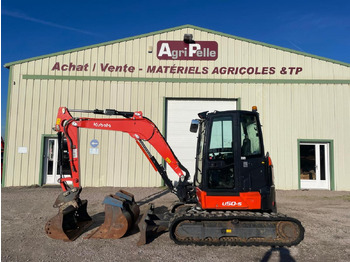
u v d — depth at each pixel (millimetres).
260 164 5348
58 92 11930
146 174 11742
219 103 12102
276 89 11906
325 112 11758
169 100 12148
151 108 11969
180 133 12062
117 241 5277
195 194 6246
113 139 11805
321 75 11883
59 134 6039
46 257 4562
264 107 11875
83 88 11977
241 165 5293
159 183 11719
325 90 11836
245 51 12062
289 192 11016
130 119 6156
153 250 4859
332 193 10844
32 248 4930
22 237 5496
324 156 11844
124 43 12125
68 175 11977
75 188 5789
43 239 5379
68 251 4801
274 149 11695
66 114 5965
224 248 4961
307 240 5395
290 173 11594
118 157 11766
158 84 12031
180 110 12125
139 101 11977
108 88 11984
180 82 12031
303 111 11797
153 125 6172
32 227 6172
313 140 11664
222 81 11992
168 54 12078
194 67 12047
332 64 11906
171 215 5719
